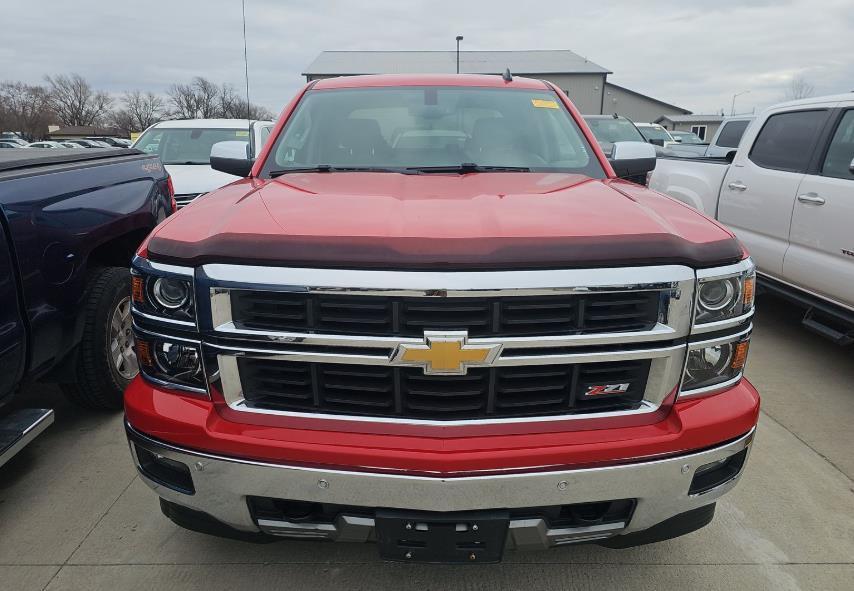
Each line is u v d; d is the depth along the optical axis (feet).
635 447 5.67
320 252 5.46
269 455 5.69
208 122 28.12
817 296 14.24
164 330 5.95
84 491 9.09
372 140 9.89
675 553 7.89
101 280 10.96
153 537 8.09
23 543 7.95
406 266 5.39
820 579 7.47
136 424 6.14
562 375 5.81
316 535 6.04
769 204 15.65
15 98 274.16
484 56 198.70
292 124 10.30
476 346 5.46
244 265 5.60
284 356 5.65
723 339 6.01
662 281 5.61
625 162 10.55
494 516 5.65
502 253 5.41
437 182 8.23
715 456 5.96
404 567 7.57
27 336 8.59
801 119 15.29
